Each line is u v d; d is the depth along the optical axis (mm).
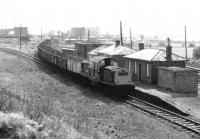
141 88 31016
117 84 27203
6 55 58188
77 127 15586
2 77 32750
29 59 54094
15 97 18375
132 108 23500
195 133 17609
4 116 11562
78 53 51531
